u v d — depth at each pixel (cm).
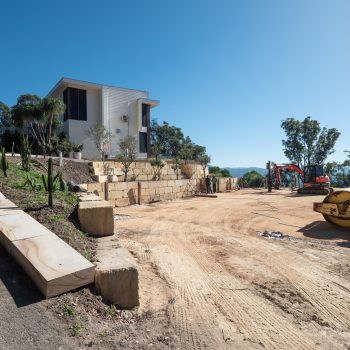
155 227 986
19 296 299
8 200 561
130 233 885
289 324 373
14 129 2481
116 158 2247
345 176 3834
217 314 390
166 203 1711
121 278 349
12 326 259
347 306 425
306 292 471
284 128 4094
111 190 1541
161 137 4044
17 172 877
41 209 536
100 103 2662
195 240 814
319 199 1803
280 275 545
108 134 2422
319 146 3919
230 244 772
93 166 1930
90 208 527
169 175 2539
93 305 319
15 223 437
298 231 954
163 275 533
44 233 409
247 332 348
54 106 2086
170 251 696
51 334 260
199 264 605
